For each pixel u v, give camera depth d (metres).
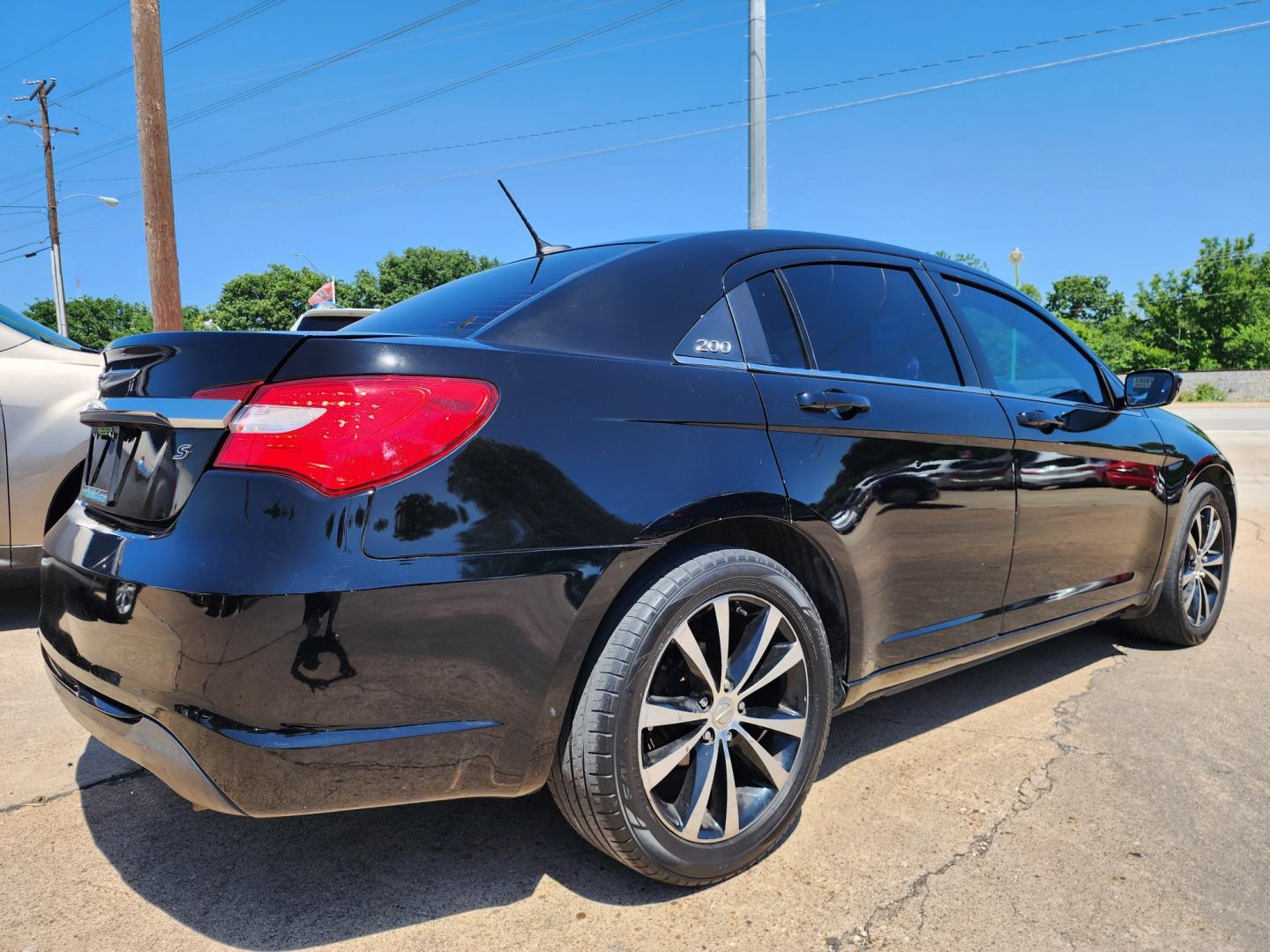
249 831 2.21
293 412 1.55
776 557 2.20
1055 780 2.50
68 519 2.00
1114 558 3.22
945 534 2.45
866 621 2.27
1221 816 2.30
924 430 2.40
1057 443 2.86
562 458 1.72
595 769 1.74
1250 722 2.95
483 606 1.61
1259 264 59.47
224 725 1.51
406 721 1.57
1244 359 59.09
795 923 1.84
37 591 4.62
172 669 1.54
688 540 1.96
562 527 1.69
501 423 1.67
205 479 1.58
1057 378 3.13
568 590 1.69
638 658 1.77
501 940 1.78
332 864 2.06
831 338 2.39
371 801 1.59
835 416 2.19
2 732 2.79
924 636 2.46
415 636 1.55
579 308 1.96
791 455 2.07
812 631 2.08
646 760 1.83
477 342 1.77
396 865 2.05
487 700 1.64
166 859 2.07
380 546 1.53
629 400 1.85
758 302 2.27
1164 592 3.61
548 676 1.69
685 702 1.90
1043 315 3.23
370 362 1.59
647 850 1.82
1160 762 2.63
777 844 2.09
